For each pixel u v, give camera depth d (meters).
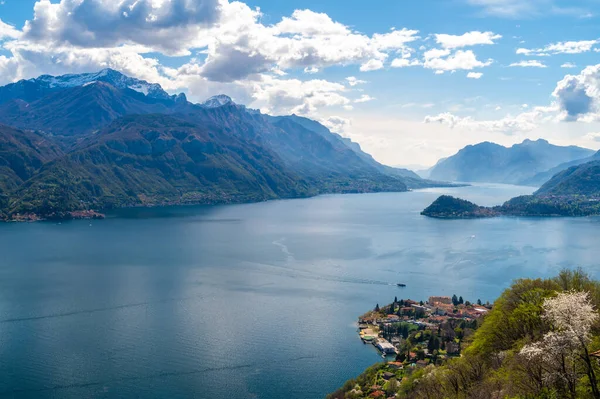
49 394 151.62
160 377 162.62
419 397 109.44
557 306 68.25
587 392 67.06
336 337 198.75
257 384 159.75
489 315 118.94
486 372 96.25
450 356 168.12
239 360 176.50
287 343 191.88
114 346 185.62
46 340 190.25
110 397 150.25
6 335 194.88
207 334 199.00
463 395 92.75
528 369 74.62
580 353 67.19
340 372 168.88
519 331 103.31
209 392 154.38
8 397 150.00
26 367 168.12
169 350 182.88
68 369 167.00
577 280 110.38
